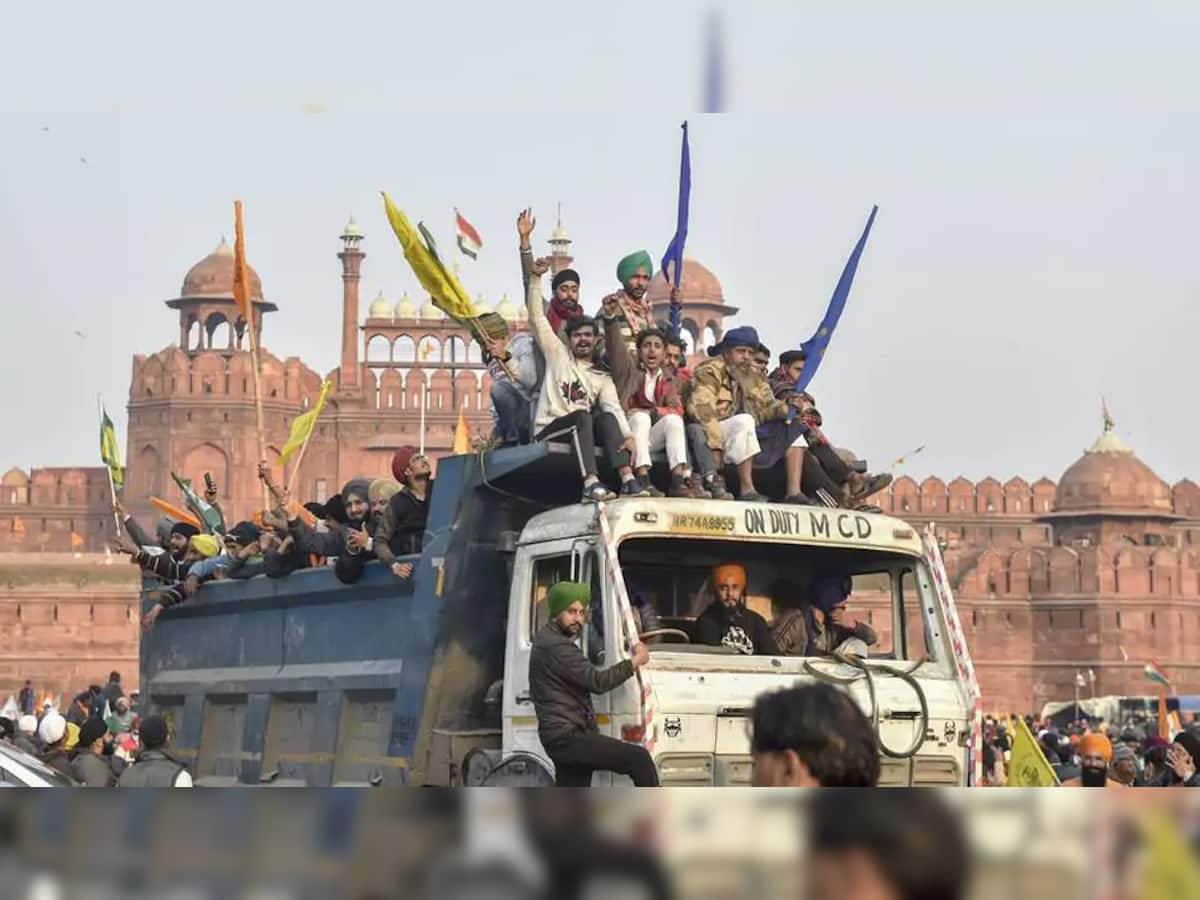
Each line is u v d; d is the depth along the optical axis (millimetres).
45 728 24328
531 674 15398
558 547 16562
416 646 18297
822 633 18031
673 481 17875
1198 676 166125
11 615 155000
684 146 23062
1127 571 165625
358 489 21391
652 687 15469
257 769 21797
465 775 17703
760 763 6387
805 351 22172
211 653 23906
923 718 16750
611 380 18203
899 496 198000
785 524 17062
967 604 166875
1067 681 165625
